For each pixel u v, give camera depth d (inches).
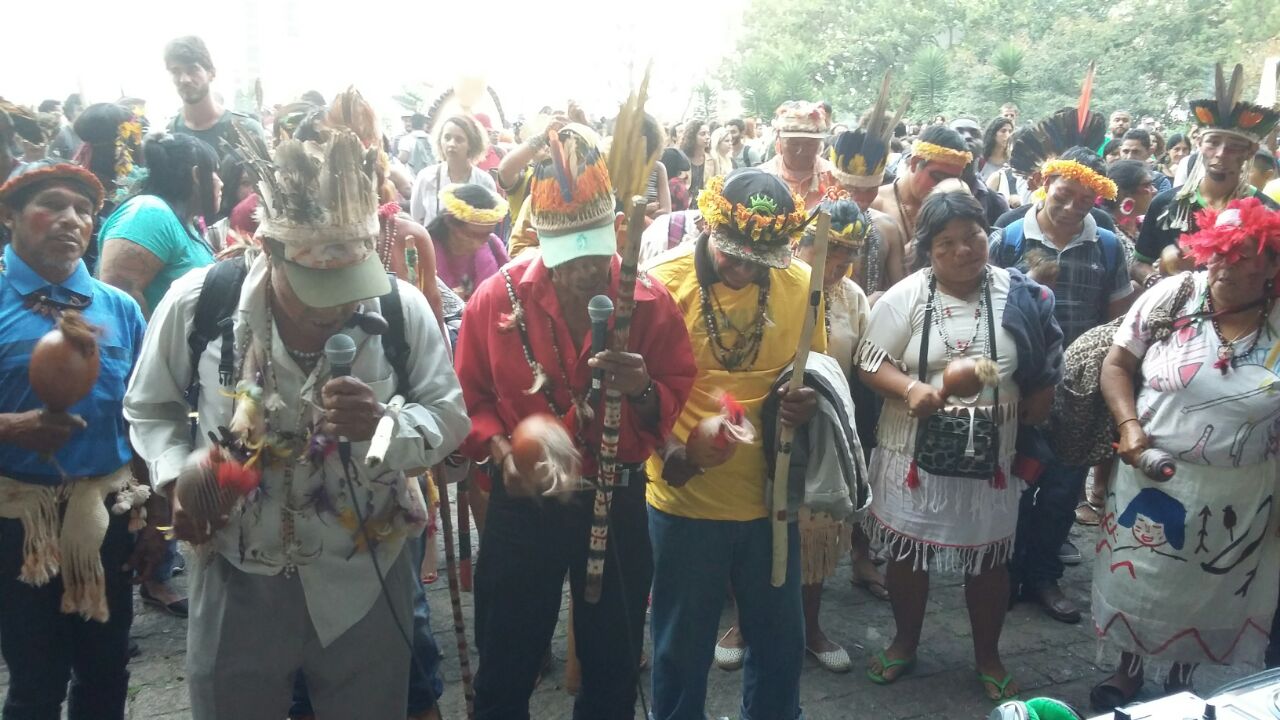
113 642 116.1
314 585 89.9
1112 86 1215.6
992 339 139.0
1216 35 1218.6
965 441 138.9
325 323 85.8
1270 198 179.2
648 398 103.0
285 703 92.9
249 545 87.9
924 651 163.8
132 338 115.0
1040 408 141.1
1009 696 149.3
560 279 101.4
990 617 149.3
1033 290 142.7
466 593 178.2
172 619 168.6
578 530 106.5
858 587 187.5
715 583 120.0
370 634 93.0
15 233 108.4
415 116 501.7
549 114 176.1
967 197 138.3
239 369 86.0
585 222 96.8
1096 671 158.2
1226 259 123.3
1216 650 135.5
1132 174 240.2
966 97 1218.0
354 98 144.9
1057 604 175.6
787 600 122.1
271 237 80.6
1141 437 131.8
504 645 107.8
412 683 131.3
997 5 1416.1
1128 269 189.0
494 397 108.7
